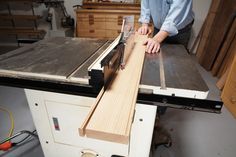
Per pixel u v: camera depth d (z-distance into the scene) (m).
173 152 1.39
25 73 0.81
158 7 1.42
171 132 1.61
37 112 0.96
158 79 0.79
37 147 1.40
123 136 0.45
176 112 1.90
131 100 0.60
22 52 1.08
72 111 0.89
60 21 3.47
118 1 3.16
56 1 3.22
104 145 0.96
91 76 0.67
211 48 2.82
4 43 3.86
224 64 2.49
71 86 0.78
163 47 1.25
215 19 2.88
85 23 2.93
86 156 1.03
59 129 0.99
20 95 2.08
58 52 1.08
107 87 0.67
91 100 0.82
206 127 1.70
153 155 1.35
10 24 3.68
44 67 0.87
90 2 2.90
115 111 0.54
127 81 0.72
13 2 3.28
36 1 3.18
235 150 1.44
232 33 2.37
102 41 1.30
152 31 1.51
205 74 2.74
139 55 0.98
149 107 0.79
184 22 1.35
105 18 2.83
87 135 0.48
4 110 1.80
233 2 2.44
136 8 2.80
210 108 0.69
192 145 1.48
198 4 3.24
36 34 3.41
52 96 0.87
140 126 0.85
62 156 1.12
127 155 0.98
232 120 1.80
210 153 1.40
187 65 0.95
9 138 1.39
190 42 3.53
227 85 2.03
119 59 0.83
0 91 2.15
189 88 0.72
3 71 0.83
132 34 1.10
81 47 1.17
